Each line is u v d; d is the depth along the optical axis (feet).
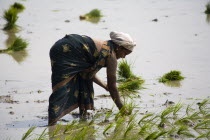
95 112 51.65
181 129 43.01
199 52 83.41
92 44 47.11
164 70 71.56
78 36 47.55
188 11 142.41
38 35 108.27
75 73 47.67
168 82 64.85
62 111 47.37
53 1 182.80
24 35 109.29
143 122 46.75
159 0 175.22
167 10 146.51
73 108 49.39
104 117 49.49
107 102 55.62
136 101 55.67
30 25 124.88
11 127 45.78
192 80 65.05
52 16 141.49
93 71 48.34
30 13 149.79
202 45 89.56
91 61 47.73
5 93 59.72
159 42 94.73
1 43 99.76
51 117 46.16
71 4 172.35
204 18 126.41
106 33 106.22
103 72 71.97
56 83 47.01
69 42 46.85
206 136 41.47
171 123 46.42
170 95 57.77
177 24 117.80
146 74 69.62
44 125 46.57
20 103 55.11
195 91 59.06
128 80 66.08
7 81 66.54
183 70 71.00
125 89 61.21
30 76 69.72
